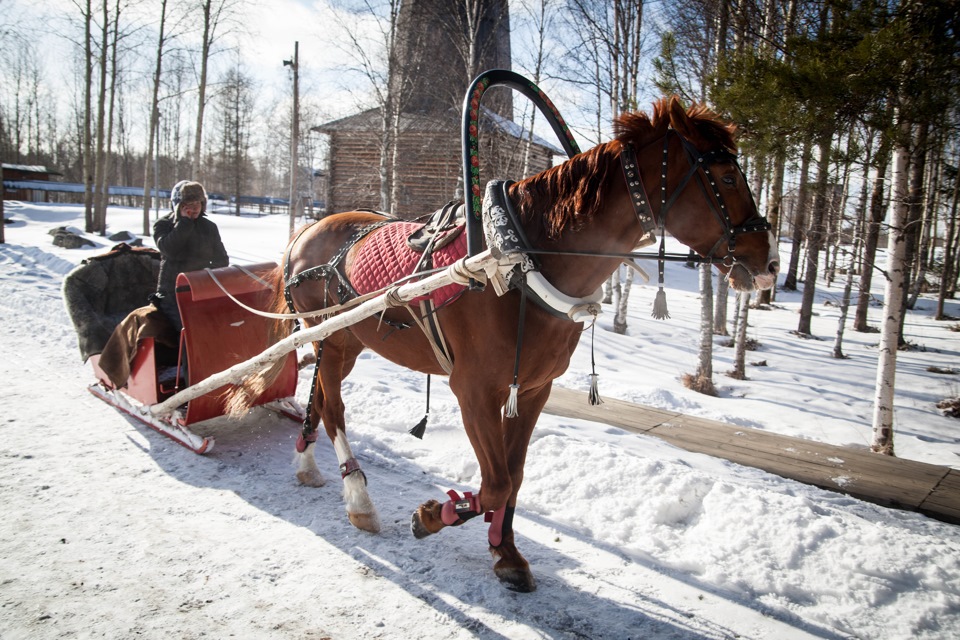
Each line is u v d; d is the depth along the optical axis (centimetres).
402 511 382
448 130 1623
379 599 293
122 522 349
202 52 2159
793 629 278
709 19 932
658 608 291
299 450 415
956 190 1166
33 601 276
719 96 516
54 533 333
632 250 288
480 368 293
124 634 258
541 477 419
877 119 467
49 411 512
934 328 1692
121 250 569
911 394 963
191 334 438
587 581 312
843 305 1211
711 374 910
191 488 398
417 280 321
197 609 278
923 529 377
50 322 836
